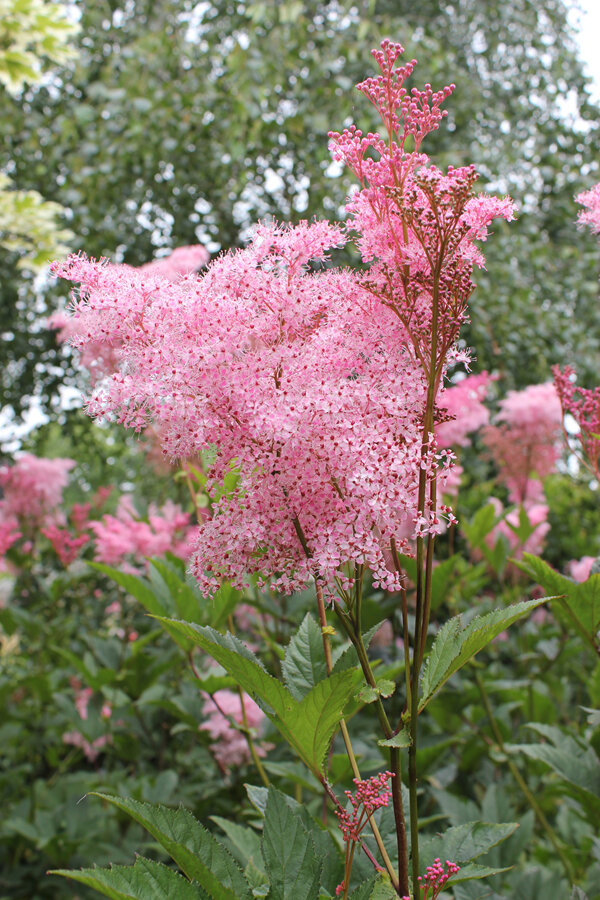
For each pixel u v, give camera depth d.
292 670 1.78
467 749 3.74
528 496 5.06
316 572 1.49
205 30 8.16
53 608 5.18
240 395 1.50
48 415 7.86
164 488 5.89
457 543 5.59
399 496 1.44
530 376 7.74
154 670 3.83
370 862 1.73
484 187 7.34
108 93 7.11
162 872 1.38
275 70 7.13
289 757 3.36
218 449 1.56
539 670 4.09
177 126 7.17
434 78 7.66
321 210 6.95
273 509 1.50
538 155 8.73
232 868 1.46
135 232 7.59
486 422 4.36
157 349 1.53
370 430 1.46
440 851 1.73
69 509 6.19
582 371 8.17
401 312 1.56
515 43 9.35
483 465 7.00
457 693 3.58
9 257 7.64
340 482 1.50
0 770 5.40
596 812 2.37
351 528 1.44
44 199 8.05
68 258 1.64
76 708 4.25
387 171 1.53
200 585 1.59
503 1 9.12
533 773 3.83
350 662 1.69
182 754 4.57
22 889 3.86
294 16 7.00
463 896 2.27
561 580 2.14
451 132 8.21
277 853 1.43
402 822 1.47
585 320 8.86
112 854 3.72
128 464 8.34
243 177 7.00
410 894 1.45
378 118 6.91
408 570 2.93
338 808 1.53
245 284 1.62
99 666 4.73
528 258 8.09
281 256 1.65
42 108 8.20
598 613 2.15
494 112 8.66
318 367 1.54
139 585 2.88
